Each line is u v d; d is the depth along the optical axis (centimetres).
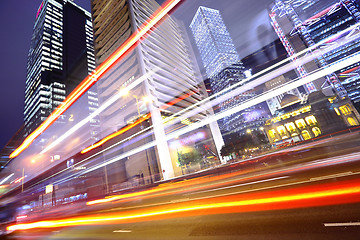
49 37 11125
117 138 5622
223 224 600
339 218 482
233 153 6838
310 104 6406
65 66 11138
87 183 3709
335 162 1311
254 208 691
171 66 7494
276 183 1010
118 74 6612
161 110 5469
